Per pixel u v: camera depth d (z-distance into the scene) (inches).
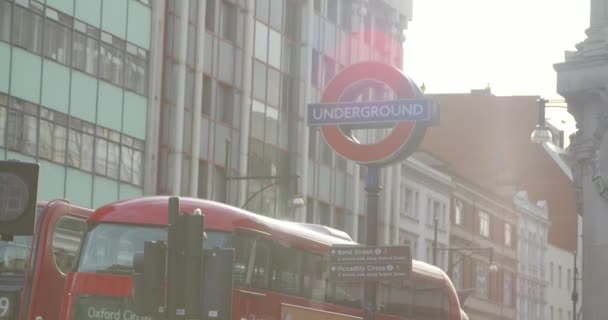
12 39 1539.1
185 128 1902.1
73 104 1662.2
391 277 768.3
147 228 855.7
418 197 3085.6
